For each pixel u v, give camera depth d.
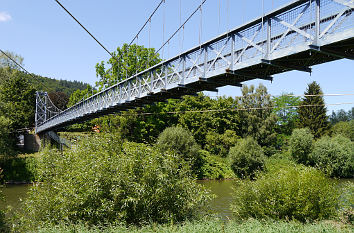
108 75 32.81
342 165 31.64
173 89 12.44
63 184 8.03
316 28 6.99
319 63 8.52
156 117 35.41
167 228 6.57
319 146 33.28
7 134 31.05
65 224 7.18
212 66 10.57
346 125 50.44
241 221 8.80
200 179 29.73
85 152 9.26
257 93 40.88
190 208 8.39
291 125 47.53
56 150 10.23
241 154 30.02
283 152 38.62
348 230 6.67
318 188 9.06
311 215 8.89
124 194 7.67
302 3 7.40
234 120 41.03
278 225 7.31
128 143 9.54
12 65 47.31
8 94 42.94
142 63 31.73
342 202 9.33
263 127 39.53
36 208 8.39
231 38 9.48
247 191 9.88
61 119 31.38
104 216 7.54
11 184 27.53
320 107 43.22
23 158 29.33
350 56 7.58
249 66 8.80
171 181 8.11
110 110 19.66
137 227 7.33
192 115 37.88
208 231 6.18
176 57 12.13
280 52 7.90
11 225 7.82
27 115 42.25
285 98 48.66
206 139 36.84
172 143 28.86
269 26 8.25
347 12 6.46
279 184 9.45
